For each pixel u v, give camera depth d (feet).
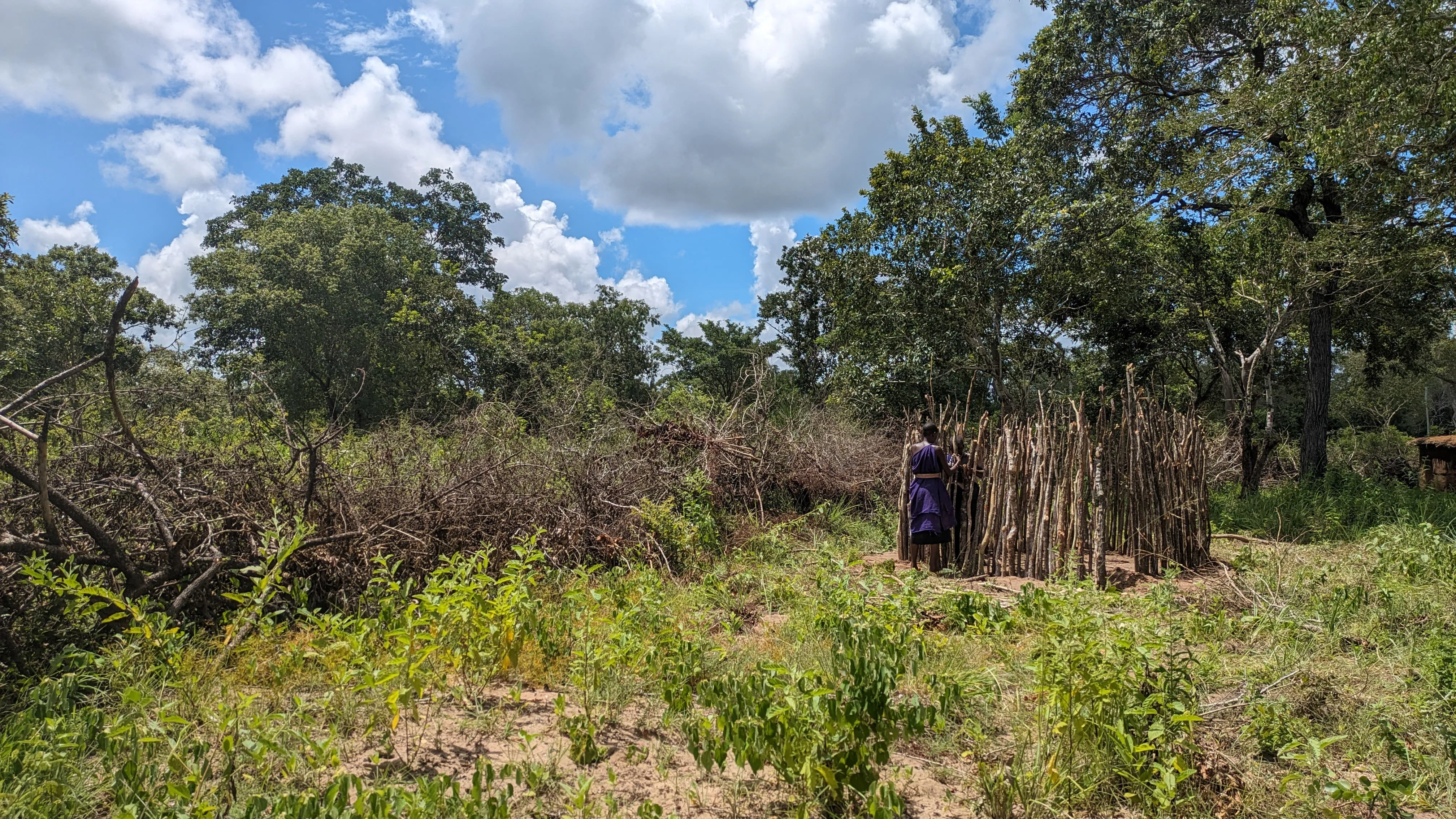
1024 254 55.36
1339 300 52.90
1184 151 58.23
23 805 9.18
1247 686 14.48
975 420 63.05
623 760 12.03
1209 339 66.03
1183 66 59.31
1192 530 26.48
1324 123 41.27
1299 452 62.28
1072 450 23.89
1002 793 10.89
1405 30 34.91
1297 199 53.98
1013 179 55.06
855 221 61.00
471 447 27.99
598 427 34.45
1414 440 90.12
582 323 116.47
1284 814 10.73
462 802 9.49
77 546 17.02
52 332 62.49
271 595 16.24
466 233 129.39
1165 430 27.04
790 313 91.76
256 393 24.11
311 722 12.28
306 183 122.11
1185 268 62.34
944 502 25.84
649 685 14.80
